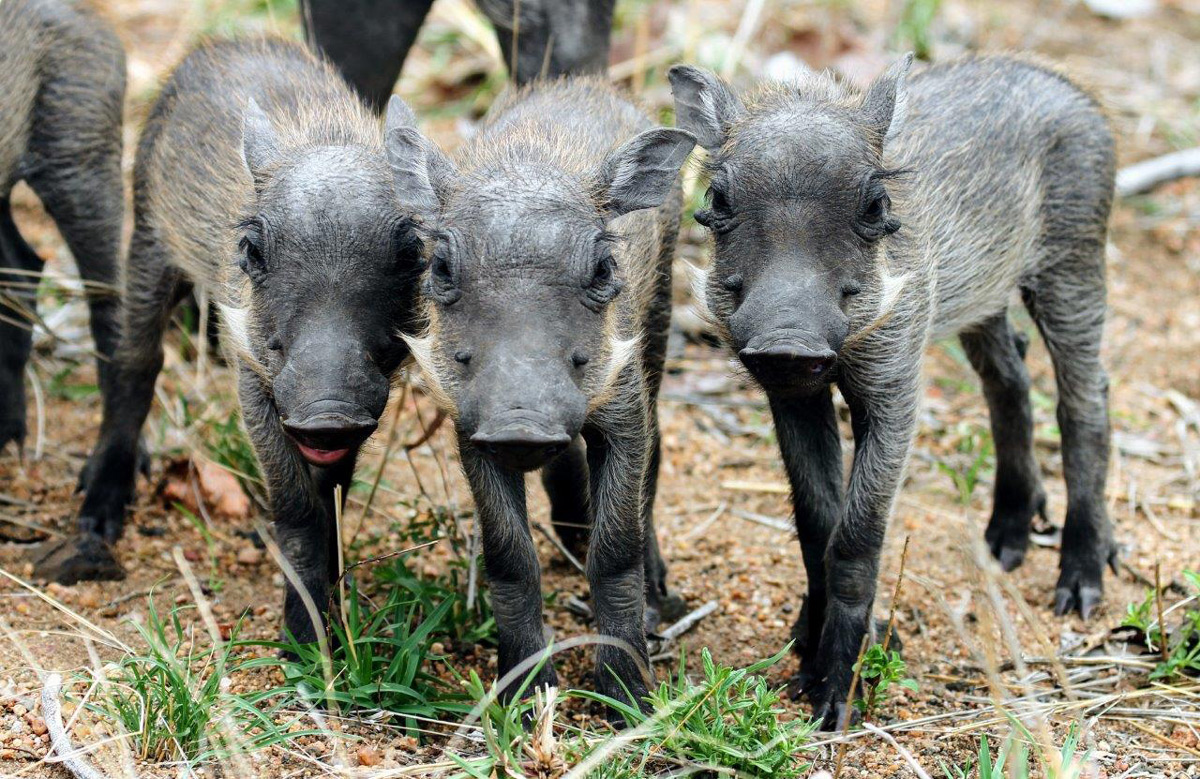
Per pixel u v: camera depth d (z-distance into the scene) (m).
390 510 9.20
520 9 9.16
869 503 7.21
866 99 7.23
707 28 14.98
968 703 7.45
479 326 6.04
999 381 8.98
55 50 9.00
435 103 14.35
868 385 7.27
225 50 8.85
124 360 8.72
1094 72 15.80
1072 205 8.70
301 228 6.58
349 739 6.52
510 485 6.74
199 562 8.65
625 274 6.96
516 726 6.26
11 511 9.05
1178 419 10.98
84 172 9.23
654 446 8.05
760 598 8.58
